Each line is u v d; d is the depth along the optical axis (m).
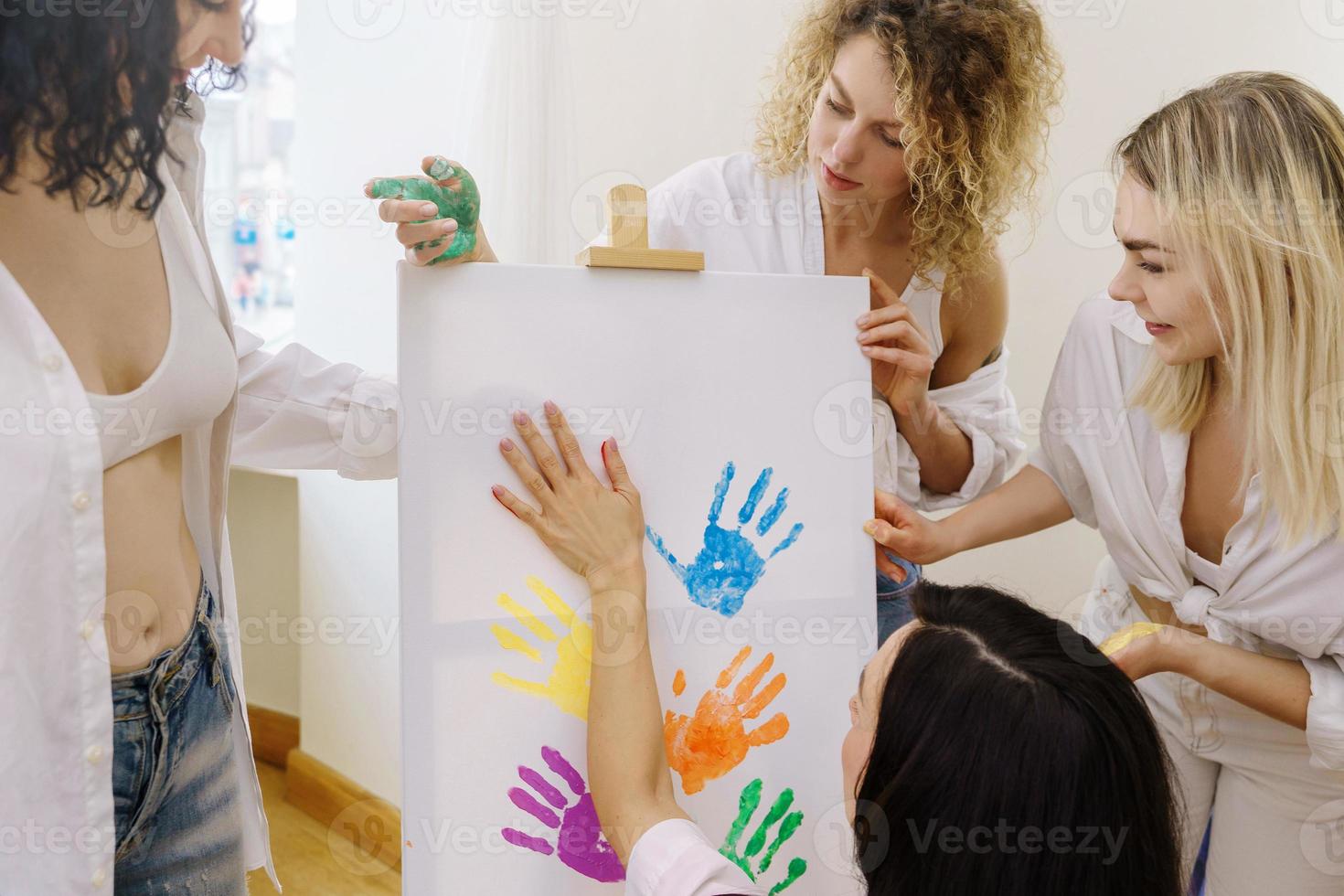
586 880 0.92
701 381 0.97
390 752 1.87
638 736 0.86
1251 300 1.03
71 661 0.75
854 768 0.89
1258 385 1.04
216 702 0.93
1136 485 1.18
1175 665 1.10
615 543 0.91
